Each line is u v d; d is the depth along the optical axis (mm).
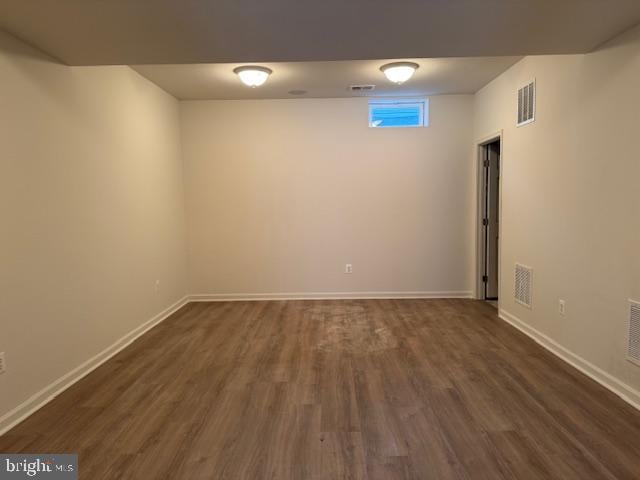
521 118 4066
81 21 2400
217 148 5566
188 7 2258
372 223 5633
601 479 1977
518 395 2820
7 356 2486
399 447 2254
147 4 2207
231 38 2713
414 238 5645
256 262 5703
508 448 2229
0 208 2457
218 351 3760
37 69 2787
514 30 2621
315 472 2059
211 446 2285
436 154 5527
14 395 2541
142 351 3775
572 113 3248
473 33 2688
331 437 2357
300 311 5109
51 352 2881
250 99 5484
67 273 3072
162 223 4867
